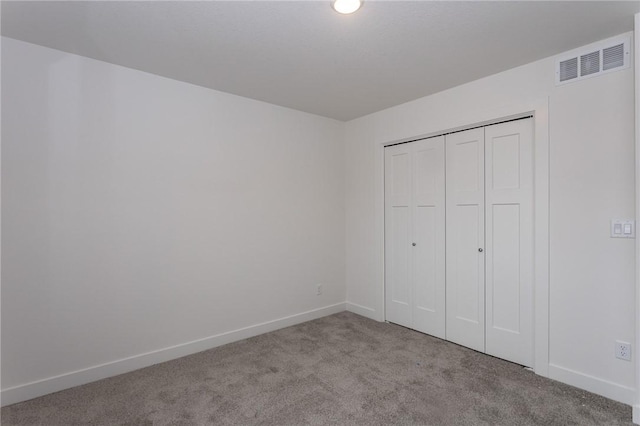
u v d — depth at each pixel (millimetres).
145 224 2576
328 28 1954
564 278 2248
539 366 2367
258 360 2654
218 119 2959
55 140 2213
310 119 3641
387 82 2764
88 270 2340
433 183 3127
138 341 2543
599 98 2098
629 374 2002
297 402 2068
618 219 2029
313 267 3674
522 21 1886
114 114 2439
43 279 2178
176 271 2727
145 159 2578
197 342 2826
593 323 2133
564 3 1720
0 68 2039
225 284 3006
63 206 2244
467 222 2869
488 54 2277
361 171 3773
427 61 2379
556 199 2275
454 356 2695
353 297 3908
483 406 2002
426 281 3191
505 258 2627
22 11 1772
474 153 2818
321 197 3746
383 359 2650
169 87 2689
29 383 2127
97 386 2273
